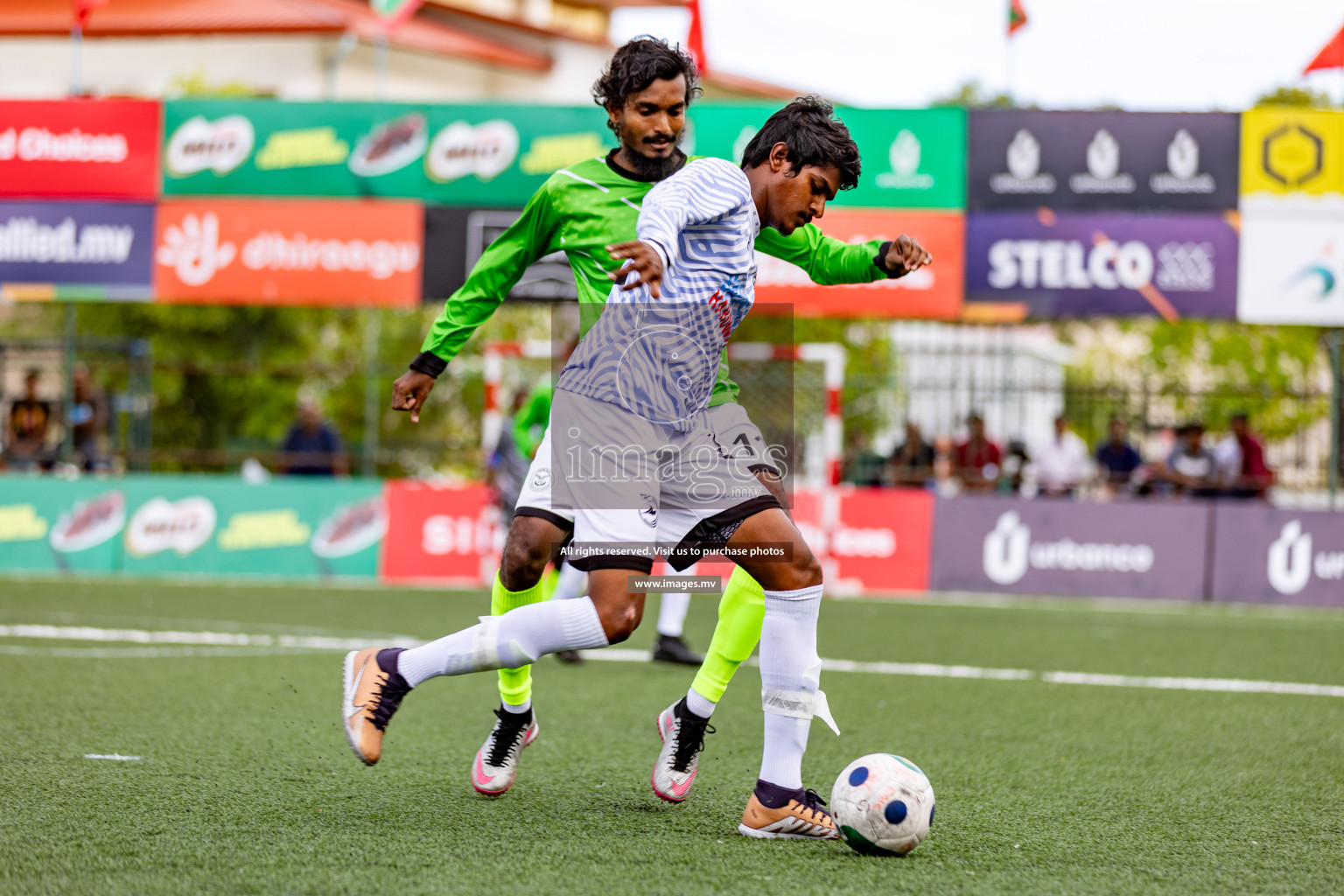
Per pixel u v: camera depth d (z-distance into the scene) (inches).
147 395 1326.3
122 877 266.2
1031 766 425.1
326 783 369.4
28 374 1305.4
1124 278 1071.6
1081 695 599.5
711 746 451.8
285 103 1114.1
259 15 2501.2
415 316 2069.4
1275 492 1269.7
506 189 1100.5
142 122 1126.4
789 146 317.4
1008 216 1077.1
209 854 285.9
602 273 330.3
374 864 279.7
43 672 589.6
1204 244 1066.7
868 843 298.8
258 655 674.2
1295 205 1061.1
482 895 258.1
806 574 318.0
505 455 1010.1
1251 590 1164.5
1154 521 1178.0
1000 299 1079.0
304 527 1238.9
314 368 1306.6
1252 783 402.6
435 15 2891.2
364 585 1182.9
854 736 477.7
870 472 1267.2
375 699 305.9
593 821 329.7
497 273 344.5
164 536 1238.3
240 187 1120.2
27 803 332.2
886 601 1133.7
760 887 269.6
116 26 2501.2
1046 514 1190.3
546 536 318.0
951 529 1199.6
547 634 301.3
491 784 354.9
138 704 507.2
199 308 1952.5
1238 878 288.8
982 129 1076.5
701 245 307.7
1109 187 1069.8
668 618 679.1
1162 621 992.9
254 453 1306.6
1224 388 1226.6
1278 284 1064.8
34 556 1237.1
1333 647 829.8
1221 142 1062.4
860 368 1755.7
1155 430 1251.8
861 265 358.0
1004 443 1256.2
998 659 736.3
